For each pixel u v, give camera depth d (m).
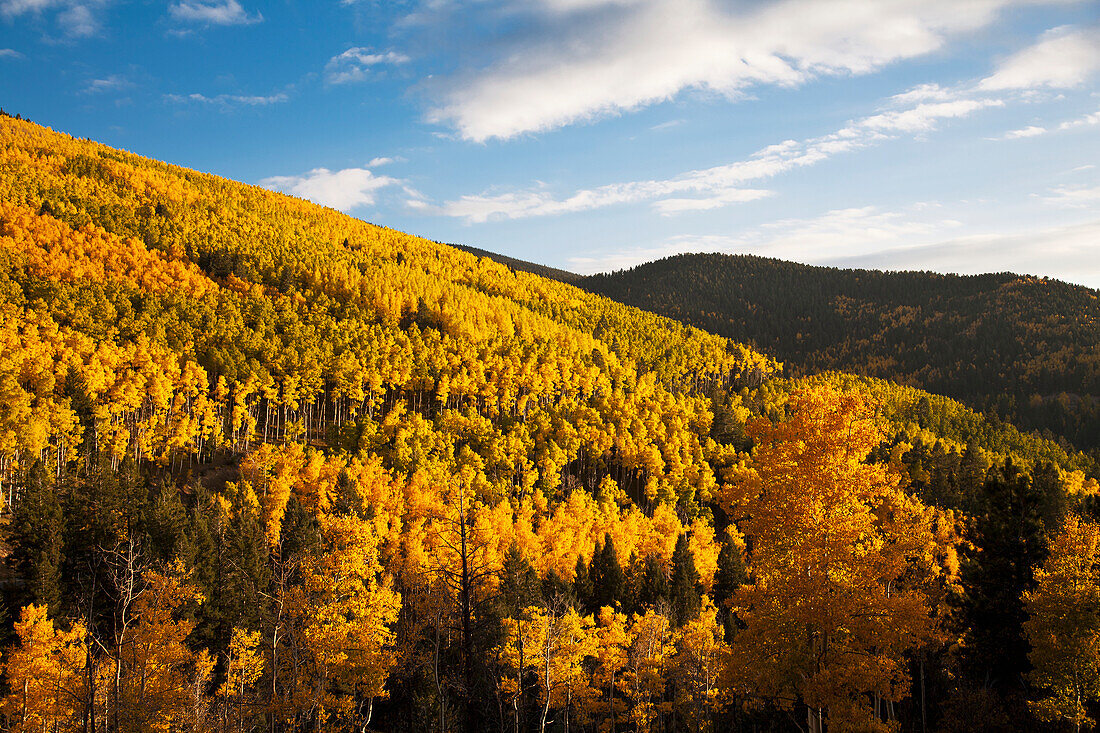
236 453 93.44
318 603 28.69
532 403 137.50
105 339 99.94
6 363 72.94
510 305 197.25
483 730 37.12
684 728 41.72
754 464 20.80
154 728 24.98
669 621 44.72
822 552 18.08
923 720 26.48
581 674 36.94
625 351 193.75
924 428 164.38
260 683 32.34
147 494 61.75
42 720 26.47
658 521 77.06
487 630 35.22
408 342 133.00
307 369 107.62
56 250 133.00
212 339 112.88
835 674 17.61
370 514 63.78
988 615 27.36
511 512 61.19
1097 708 23.28
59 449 72.69
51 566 41.50
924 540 21.33
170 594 27.91
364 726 31.55
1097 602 21.77
